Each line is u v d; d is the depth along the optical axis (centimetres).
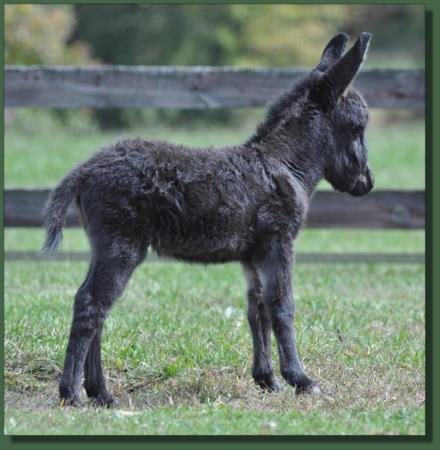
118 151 2044
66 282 3161
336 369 2288
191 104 3431
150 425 1902
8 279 3212
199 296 2939
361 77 3447
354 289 3183
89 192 2022
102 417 1944
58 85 3412
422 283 3322
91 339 2006
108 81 3419
